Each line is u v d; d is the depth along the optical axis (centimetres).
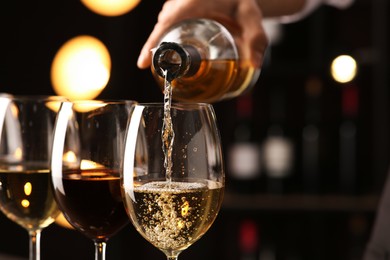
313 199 305
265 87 328
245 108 292
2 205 101
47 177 99
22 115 102
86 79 327
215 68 112
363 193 314
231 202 303
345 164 319
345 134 320
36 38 331
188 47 106
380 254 128
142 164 83
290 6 156
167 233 84
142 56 112
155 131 83
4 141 101
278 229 331
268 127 326
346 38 322
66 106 92
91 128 91
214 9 119
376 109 306
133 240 336
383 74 303
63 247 326
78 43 328
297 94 327
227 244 331
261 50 125
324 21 308
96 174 90
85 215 91
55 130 92
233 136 320
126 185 84
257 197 305
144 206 83
